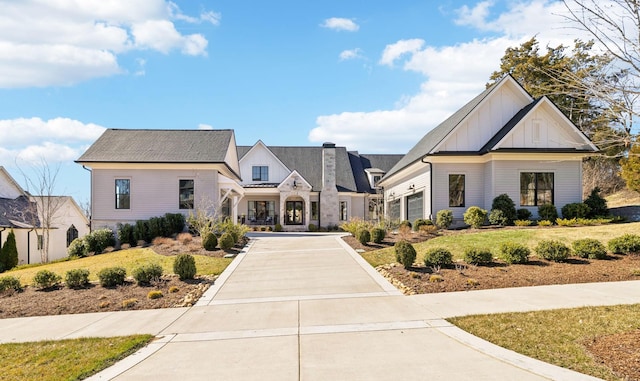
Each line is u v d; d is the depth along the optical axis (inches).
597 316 287.7
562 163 799.1
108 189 903.1
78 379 216.5
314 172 1419.8
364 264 539.8
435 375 203.9
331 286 433.4
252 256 631.2
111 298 414.3
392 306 346.0
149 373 221.1
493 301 345.1
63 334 307.1
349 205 1376.7
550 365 210.1
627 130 231.0
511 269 456.1
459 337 260.2
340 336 273.3
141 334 295.1
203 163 885.8
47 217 1003.9
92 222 896.3
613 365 206.4
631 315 286.8
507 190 796.0
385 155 1601.9
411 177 982.4
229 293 422.3
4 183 1053.8
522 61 1082.1
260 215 1369.3
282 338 274.4
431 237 687.7
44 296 432.8
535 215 792.9
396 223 916.0
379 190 1375.5
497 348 237.8
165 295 419.2
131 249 764.0
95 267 601.3
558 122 800.3
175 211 901.8
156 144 960.9
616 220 717.9
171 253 658.2
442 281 424.2
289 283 454.6
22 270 668.1
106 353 254.8
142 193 903.7
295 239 850.8
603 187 1143.6
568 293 361.7
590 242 486.6
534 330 265.3
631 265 450.6
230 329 301.7
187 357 244.4
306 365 223.6
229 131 1040.2
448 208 830.5
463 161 836.0
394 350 242.1
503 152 774.5
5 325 339.6
